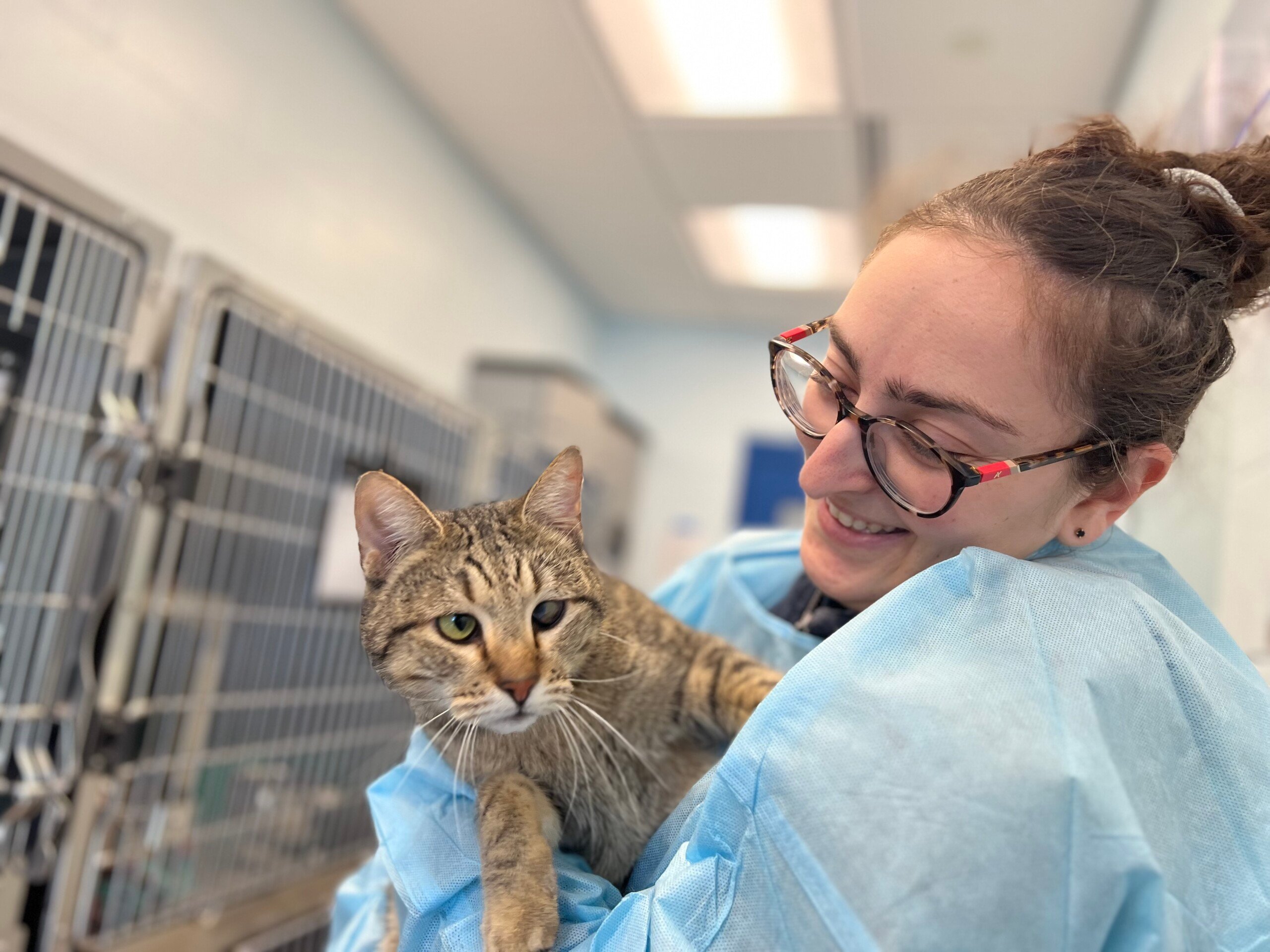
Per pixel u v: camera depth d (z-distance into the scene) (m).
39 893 1.36
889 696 0.65
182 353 1.45
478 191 3.59
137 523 1.40
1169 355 0.77
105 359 1.37
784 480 4.80
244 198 2.31
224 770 1.60
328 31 2.61
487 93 3.01
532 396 3.53
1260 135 1.14
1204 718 0.69
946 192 0.87
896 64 2.59
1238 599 1.36
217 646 1.56
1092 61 2.45
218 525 1.53
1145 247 0.76
